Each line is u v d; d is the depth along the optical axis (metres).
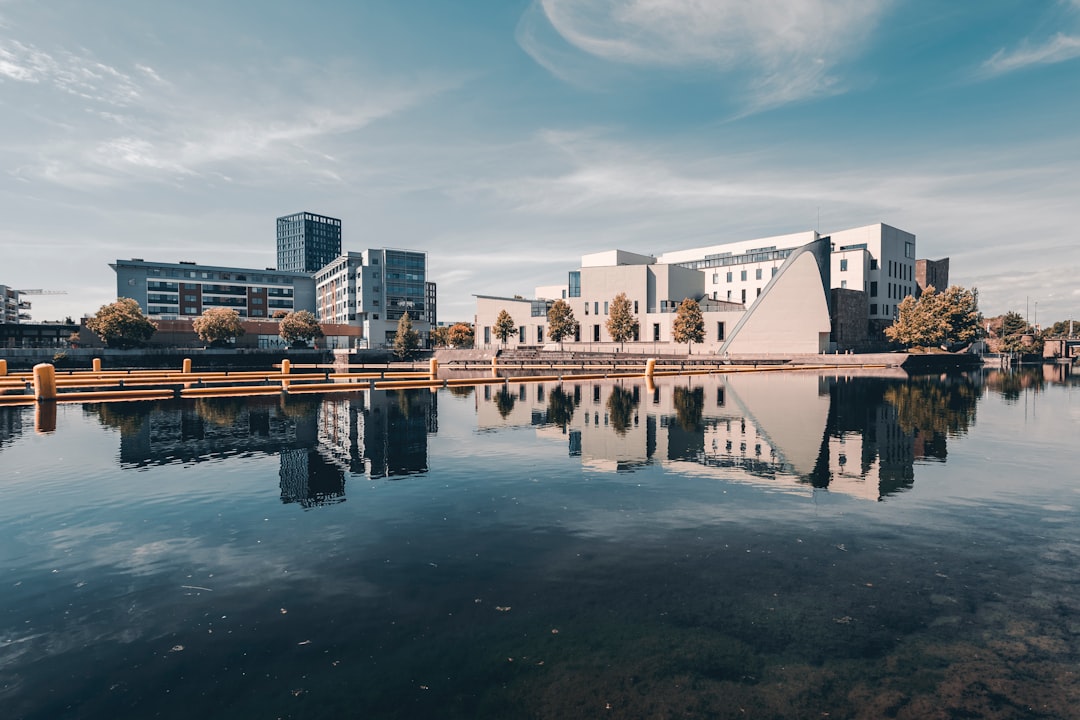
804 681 5.03
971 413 24.34
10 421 23.36
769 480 12.44
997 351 105.94
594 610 6.37
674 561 7.77
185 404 30.30
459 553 8.14
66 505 10.75
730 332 93.31
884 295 104.88
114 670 5.30
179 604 6.63
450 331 137.25
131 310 93.25
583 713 4.61
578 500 10.88
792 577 7.21
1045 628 5.91
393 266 135.88
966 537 8.66
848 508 10.26
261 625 6.12
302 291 164.12
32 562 7.95
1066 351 117.12
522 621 6.14
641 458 15.04
